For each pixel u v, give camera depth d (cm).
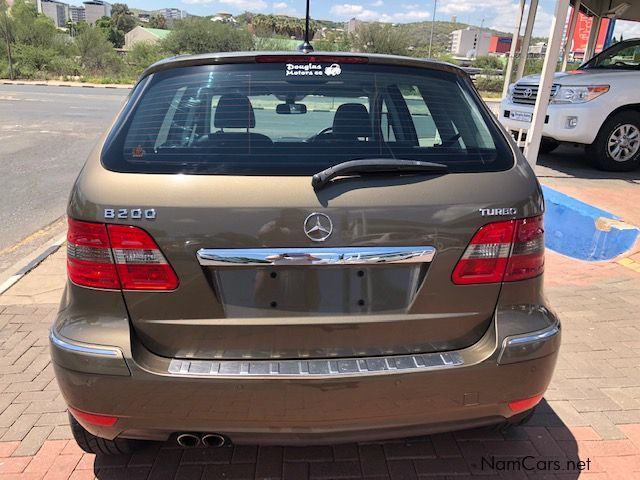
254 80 230
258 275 196
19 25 4025
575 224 599
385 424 204
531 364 208
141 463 253
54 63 3819
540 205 214
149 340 200
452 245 200
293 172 201
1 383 314
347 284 199
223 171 199
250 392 193
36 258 525
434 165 205
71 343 197
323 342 201
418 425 206
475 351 207
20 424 279
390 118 227
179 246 192
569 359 346
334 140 214
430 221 198
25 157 1012
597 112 809
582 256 588
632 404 301
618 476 248
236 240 192
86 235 196
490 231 203
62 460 254
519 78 1041
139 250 192
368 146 215
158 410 196
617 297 441
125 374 193
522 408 216
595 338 374
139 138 211
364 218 195
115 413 197
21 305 421
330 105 227
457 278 203
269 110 223
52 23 4366
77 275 200
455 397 203
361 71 236
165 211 191
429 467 252
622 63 923
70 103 2042
